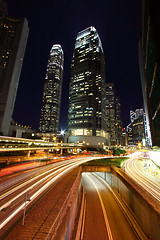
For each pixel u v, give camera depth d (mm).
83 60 180000
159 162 43344
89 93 157625
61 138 193875
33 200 13977
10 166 44562
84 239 14789
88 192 30375
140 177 37344
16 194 15984
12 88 124312
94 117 148250
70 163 45938
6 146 57500
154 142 70250
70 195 15664
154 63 53344
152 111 71938
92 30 195750
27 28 152875
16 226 9203
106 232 16125
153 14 48656
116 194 28734
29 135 158125
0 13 142500
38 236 8172
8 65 126812
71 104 164000
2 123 111250
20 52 137250
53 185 19375
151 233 14086
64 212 11172
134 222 17844
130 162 62219
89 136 138500
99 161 51406
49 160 59500
